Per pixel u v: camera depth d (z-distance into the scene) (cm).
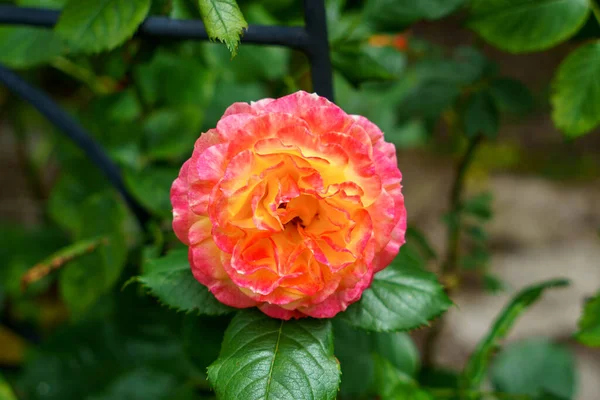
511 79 63
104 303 67
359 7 62
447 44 132
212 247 40
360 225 39
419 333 97
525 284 101
